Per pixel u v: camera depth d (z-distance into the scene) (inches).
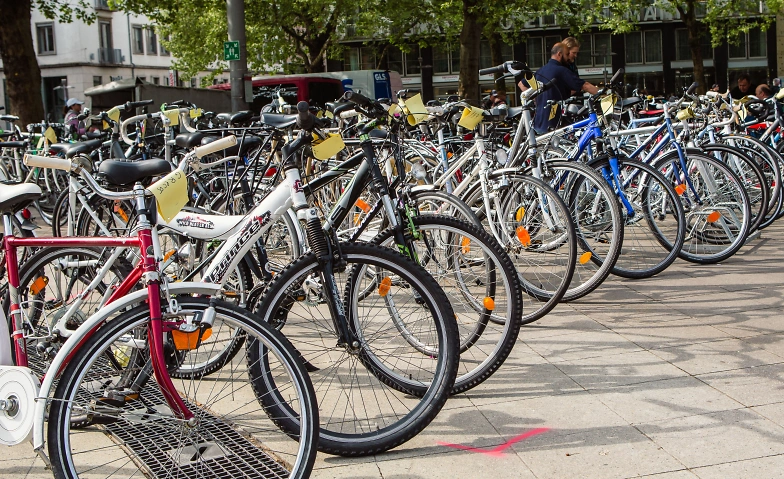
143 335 111.0
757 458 120.0
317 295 130.9
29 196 128.9
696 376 153.9
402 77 1517.0
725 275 233.1
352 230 163.5
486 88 1473.9
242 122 244.5
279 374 117.3
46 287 138.1
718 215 242.8
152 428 121.3
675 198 225.8
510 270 148.8
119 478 117.2
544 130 278.7
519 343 179.3
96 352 107.6
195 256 140.6
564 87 288.7
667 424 133.3
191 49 1181.1
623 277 234.1
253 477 116.6
